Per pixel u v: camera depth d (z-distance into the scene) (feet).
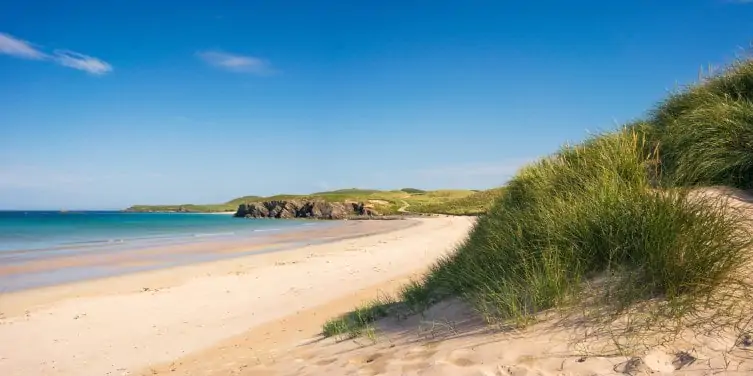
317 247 89.71
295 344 22.56
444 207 311.88
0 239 114.01
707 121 19.72
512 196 24.43
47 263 67.05
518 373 9.70
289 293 43.60
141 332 31.71
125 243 103.24
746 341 8.86
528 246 16.76
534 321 12.30
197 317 35.55
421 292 22.88
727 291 10.60
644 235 12.87
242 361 20.68
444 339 13.67
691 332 9.62
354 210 349.20
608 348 9.86
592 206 15.46
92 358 26.61
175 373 21.49
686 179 17.71
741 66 23.73
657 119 24.89
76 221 239.30
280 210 357.20
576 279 13.33
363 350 15.51
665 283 11.37
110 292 44.91
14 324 33.68
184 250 86.58
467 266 19.49
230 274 54.90
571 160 22.31
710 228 12.04
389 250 80.12
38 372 24.66
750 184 17.25
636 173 17.57
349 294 40.91
